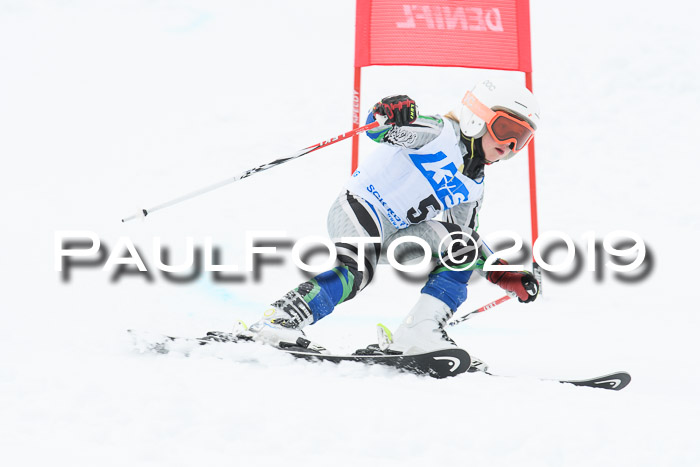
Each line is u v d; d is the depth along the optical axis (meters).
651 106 41.06
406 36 19.64
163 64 45.53
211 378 11.46
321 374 12.40
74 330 15.48
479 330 20.45
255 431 9.41
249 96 41.97
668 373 16.53
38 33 48.50
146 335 13.12
